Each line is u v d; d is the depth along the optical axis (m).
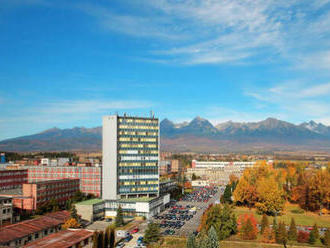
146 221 166.50
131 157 189.62
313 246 121.12
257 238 130.38
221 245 121.19
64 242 110.75
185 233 141.12
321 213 182.25
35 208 177.62
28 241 122.31
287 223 161.62
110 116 187.62
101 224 157.62
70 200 196.00
